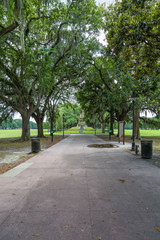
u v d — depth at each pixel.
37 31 21.80
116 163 8.32
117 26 10.52
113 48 11.65
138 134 24.73
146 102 21.47
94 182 5.48
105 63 24.48
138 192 4.66
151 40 10.02
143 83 12.06
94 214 3.49
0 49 15.84
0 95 20.78
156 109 23.95
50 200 4.16
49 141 22.00
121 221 3.23
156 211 3.61
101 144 17.55
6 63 18.33
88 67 26.27
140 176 6.14
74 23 17.80
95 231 2.93
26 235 2.83
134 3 9.78
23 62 16.66
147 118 28.56
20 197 4.33
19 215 3.46
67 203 3.99
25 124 24.25
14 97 20.84
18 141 23.50
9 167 7.76
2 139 29.44
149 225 3.10
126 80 19.56
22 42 11.89
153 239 2.72
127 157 9.98
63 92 36.94
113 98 23.62
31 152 12.02
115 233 2.87
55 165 7.90
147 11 9.85
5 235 2.84
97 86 28.02
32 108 24.31
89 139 25.36
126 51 11.41
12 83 20.78
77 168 7.32
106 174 6.39
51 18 19.17
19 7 9.70
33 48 19.73
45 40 23.58
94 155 10.68
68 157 10.00
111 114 36.22
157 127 28.53
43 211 3.62
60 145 16.83
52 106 39.28
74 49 20.08
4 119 29.02
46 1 15.80
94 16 20.59
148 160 9.08
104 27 13.27
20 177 6.02
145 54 10.72
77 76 26.20
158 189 4.88
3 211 3.63
